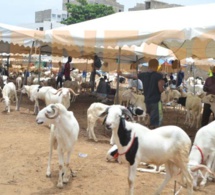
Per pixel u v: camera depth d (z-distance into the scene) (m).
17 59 32.81
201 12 10.71
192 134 11.16
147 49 17.25
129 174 5.11
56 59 29.09
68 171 6.81
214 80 10.54
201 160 6.20
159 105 8.64
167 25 9.14
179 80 22.95
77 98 19.58
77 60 29.83
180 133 5.16
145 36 8.95
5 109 13.35
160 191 5.55
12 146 8.48
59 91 10.66
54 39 10.69
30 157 7.62
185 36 8.23
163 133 5.16
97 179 6.50
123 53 17.06
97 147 8.80
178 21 9.48
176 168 5.50
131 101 12.45
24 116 12.55
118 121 4.96
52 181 6.24
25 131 10.24
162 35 8.60
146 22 10.30
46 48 19.02
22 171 6.71
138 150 5.04
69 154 6.04
